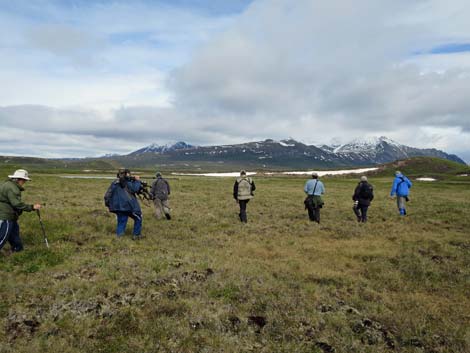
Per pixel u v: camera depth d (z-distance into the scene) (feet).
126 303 23.59
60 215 52.65
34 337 19.40
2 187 31.37
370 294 28.50
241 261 34.42
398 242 45.01
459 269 34.40
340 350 20.03
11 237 33.30
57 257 32.40
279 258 37.14
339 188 162.71
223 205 77.97
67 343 19.01
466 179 335.26
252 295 25.91
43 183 117.19
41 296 24.17
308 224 57.00
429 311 25.79
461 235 48.80
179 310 22.90
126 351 18.58
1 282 26.14
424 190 161.48
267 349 19.54
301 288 28.19
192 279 28.22
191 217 59.26
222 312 22.91
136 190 42.83
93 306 23.03
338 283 30.73
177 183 155.94
